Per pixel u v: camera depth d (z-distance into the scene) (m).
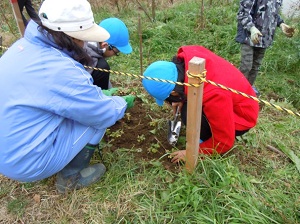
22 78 1.66
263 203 2.00
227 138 2.13
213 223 1.88
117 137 2.69
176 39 4.68
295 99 3.51
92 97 1.80
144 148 2.56
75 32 1.68
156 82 1.97
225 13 5.19
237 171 2.20
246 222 1.87
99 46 2.60
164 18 5.46
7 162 1.79
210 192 2.03
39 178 1.96
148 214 1.98
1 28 5.31
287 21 4.74
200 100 1.78
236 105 2.20
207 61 2.06
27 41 1.73
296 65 3.96
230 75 2.11
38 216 2.08
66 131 1.91
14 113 1.69
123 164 2.36
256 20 3.08
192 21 5.14
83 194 2.18
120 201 2.11
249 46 3.17
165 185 2.20
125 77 3.67
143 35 4.71
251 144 2.59
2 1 5.91
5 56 1.76
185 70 2.03
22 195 2.21
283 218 1.87
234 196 1.99
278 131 2.80
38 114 1.73
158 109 3.05
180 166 2.28
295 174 2.32
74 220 2.02
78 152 2.02
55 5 1.62
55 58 1.68
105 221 1.99
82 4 1.67
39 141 1.77
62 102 1.71
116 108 2.01
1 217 2.08
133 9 6.27
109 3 6.67
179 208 2.00
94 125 1.97
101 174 2.27
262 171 2.33
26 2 3.55
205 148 2.23
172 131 2.51
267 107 3.19
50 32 1.67
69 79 1.68
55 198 2.18
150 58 4.21
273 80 3.78
